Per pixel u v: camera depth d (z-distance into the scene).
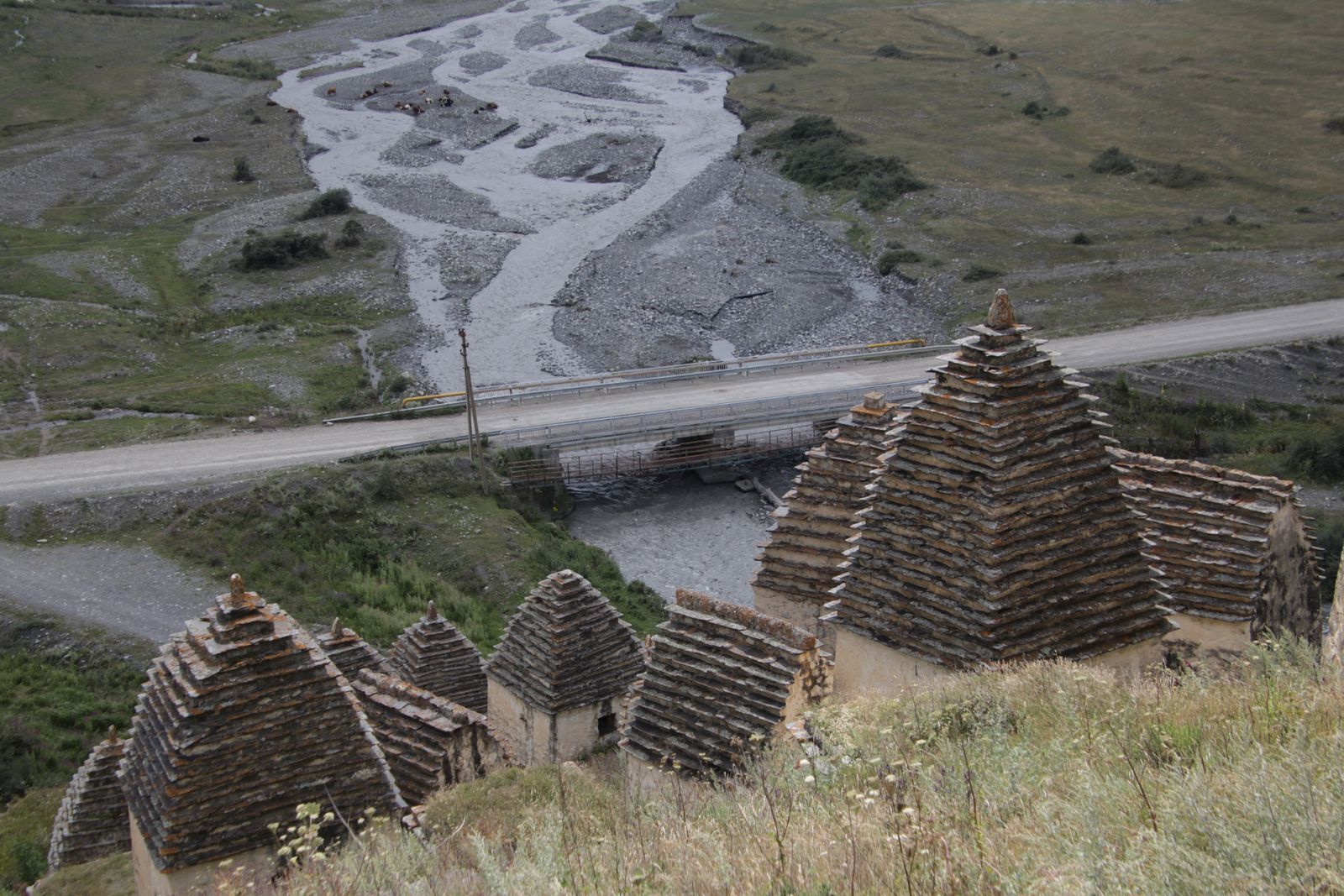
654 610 55.47
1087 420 21.53
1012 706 17.23
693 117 150.00
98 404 73.44
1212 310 83.88
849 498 28.67
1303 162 120.88
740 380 75.31
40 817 36.38
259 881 19.91
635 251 105.56
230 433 67.88
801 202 117.88
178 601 52.91
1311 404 70.62
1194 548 25.27
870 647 21.89
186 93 161.12
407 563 57.84
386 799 21.20
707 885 11.79
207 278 99.75
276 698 20.98
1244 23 173.88
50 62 169.25
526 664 31.25
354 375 80.38
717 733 21.62
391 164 133.50
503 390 73.12
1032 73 161.88
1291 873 9.88
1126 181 119.56
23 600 52.00
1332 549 52.44
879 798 13.56
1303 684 15.59
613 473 67.81
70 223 113.62
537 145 139.62
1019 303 88.62
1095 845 10.77
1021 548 20.83
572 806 19.47
